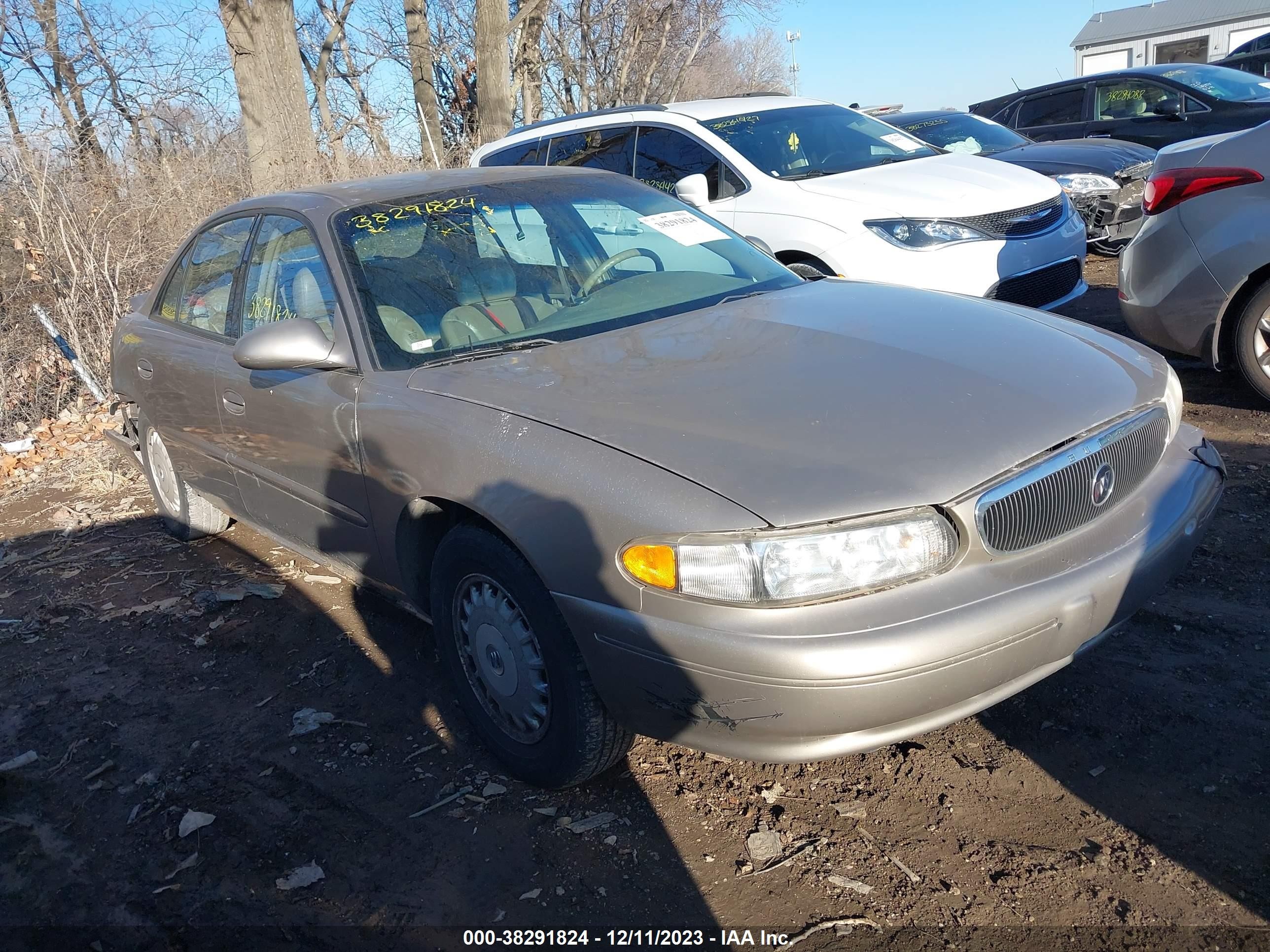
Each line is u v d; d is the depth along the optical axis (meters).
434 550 3.27
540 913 2.49
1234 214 4.90
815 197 6.46
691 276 3.74
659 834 2.72
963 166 6.93
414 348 3.25
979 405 2.57
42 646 4.18
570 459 2.54
